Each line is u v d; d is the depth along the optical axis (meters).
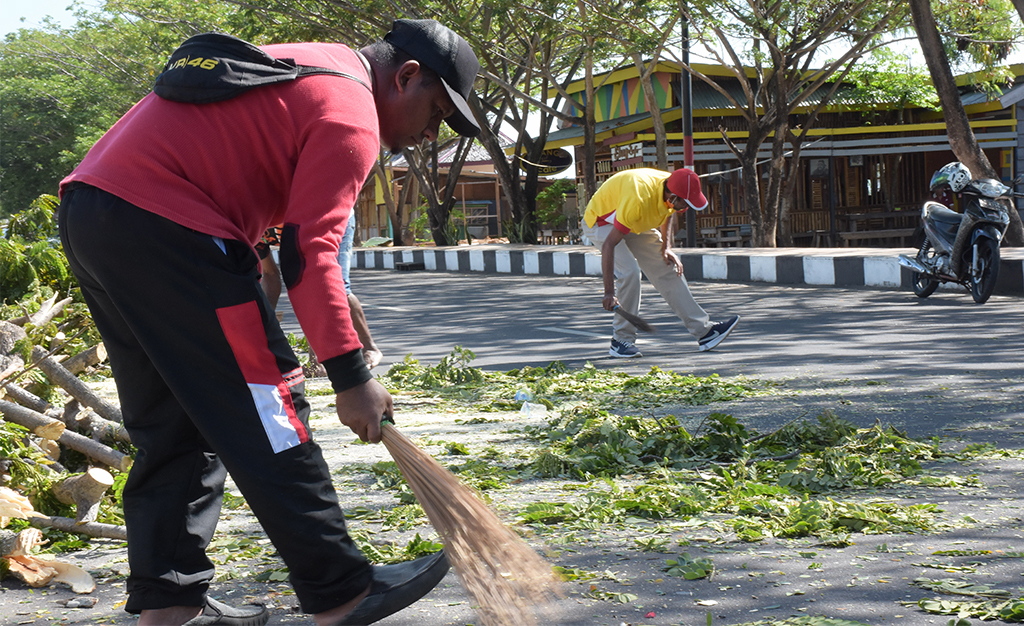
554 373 6.71
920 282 11.20
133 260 1.77
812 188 27.97
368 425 1.82
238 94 1.79
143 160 1.78
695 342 8.47
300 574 1.87
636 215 7.16
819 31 20.22
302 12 21.67
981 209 10.10
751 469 3.64
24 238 6.92
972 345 7.50
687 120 19.53
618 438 4.11
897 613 2.23
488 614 1.83
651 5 18.78
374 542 2.91
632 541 2.88
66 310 6.13
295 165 1.85
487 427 4.96
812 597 2.35
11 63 43.44
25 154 43.19
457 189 38.50
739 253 15.98
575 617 2.25
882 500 3.30
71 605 2.46
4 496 2.77
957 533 2.88
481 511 1.87
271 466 1.81
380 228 41.00
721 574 2.55
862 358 7.09
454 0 21.25
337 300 1.78
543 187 34.34
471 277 19.08
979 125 25.28
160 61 30.64
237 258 1.83
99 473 3.00
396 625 2.26
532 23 20.31
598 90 29.81
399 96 2.03
